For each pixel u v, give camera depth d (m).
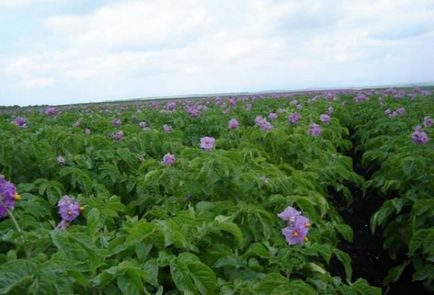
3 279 0.51
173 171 1.10
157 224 0.73
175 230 0.71
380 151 1.58
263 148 1.46
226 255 0.76
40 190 1.12
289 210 0.80
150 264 0.66
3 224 0.82
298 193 1.08
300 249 0.81
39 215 1.00
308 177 1.26
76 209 0.81
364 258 1.32
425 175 1.19
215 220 0.80
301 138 1.49
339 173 1.36
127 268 0.60
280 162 1.47
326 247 0.82
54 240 0.63
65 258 0.59
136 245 0.71
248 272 0.74
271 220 0.88
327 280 0.78
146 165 1.22
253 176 1.02
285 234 0.79
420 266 1.01
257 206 0.93
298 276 0.84
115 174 1.36
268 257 0.78
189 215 0.83
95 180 1.29
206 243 0.78
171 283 0.70
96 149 1.55
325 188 1.38
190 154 1.23
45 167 1.34
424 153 1.32
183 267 0.66
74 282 0.58
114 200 1.03
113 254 0.70
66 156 1.45
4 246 0.75
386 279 1.11
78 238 0.65
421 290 1.12
